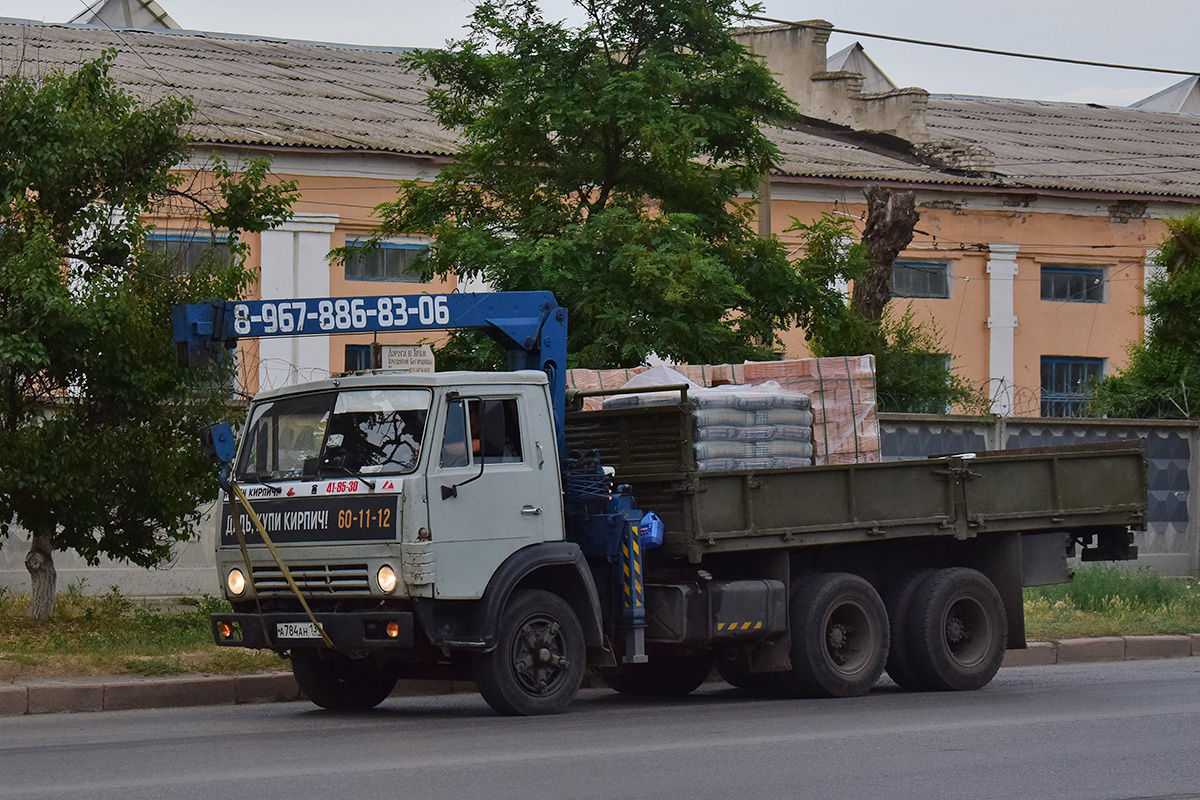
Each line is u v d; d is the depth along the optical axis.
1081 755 10.67
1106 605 21.56
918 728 12.11
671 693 15.87
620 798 8.89
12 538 19.48
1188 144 47.50
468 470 12.44
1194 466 26.62
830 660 14.59
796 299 20.88
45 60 32.00
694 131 19.75
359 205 29.48
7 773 9.75
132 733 11.88
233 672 14.67
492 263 19.23
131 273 16.86
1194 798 9.13
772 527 14.07
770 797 8.98
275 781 9.38
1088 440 25.61
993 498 15.70
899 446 23.80
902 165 38.06
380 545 12.08
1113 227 38.97
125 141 16.69
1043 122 48.00
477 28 20.27
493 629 12.45
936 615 15.22
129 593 20.16
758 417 14.41
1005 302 37.56
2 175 16.20
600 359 18.69
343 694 13.81
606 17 20.19
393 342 28.52
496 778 9.54
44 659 14.31
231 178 18.28
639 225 18.95
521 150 20.16
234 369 17.70
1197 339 30.64
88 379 16.48
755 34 44.25
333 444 12.62
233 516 12.86
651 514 13.63
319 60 38.81
